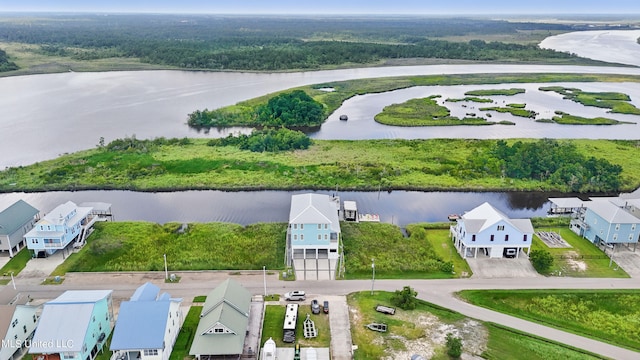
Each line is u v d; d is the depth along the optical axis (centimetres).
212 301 5775
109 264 7306
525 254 7625
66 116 16888
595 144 13338
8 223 7550
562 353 5441
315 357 5197
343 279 6981
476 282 6869
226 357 5319
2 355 5050
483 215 7594
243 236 8238
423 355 5359
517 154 11225
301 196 8250
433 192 10531
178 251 7731
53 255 7538
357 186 10519
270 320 6003
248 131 15325
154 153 12425
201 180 10712
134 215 9338
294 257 7519
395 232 8412
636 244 7925
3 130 14962
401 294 6309
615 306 6344
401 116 16875
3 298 6397
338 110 18175
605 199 8806
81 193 10375
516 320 6056
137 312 5278
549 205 9994
